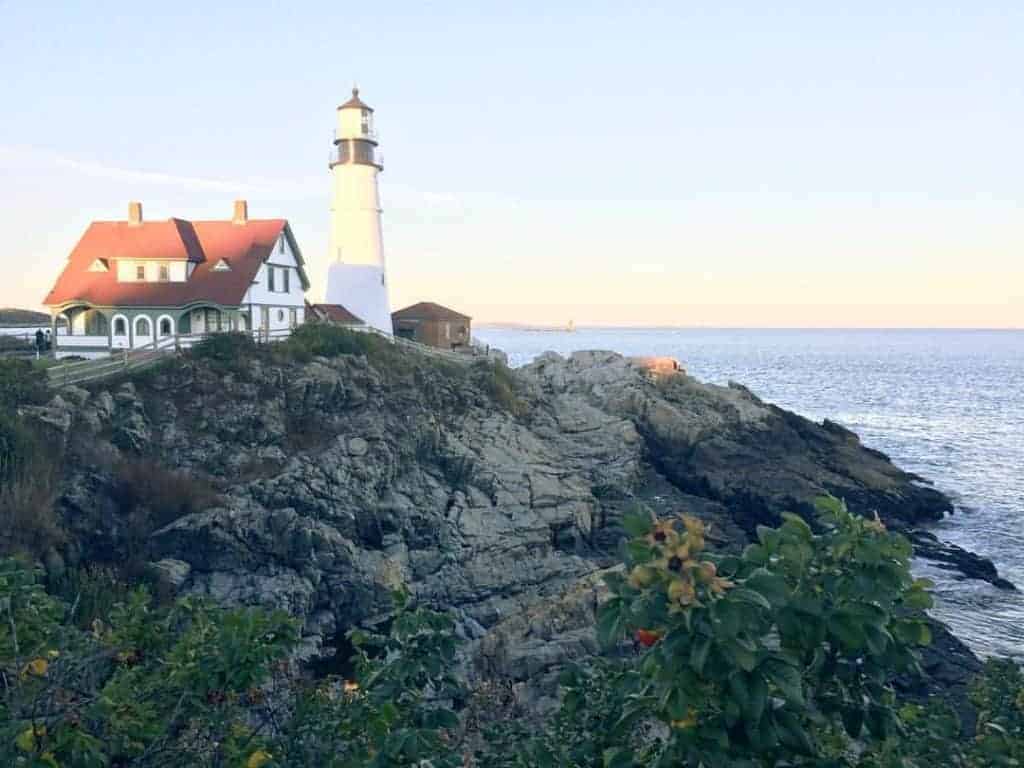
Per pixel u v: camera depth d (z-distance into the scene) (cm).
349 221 5925
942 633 2427
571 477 3841
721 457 4503
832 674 457
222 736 618
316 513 2986
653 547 393
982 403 10544
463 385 4384
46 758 529
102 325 4412
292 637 659
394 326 6481
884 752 471
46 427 2666
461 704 1404
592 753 554
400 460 3516
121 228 4609
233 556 2672
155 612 790
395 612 611
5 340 4372
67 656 659
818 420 8681
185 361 3375
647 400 4831
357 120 5881
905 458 6356
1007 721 596
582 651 1728
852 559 450
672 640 383
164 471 2822
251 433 3241
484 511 3362
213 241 4669
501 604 2923
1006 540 3944
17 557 743
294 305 4922
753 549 461
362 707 627
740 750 400
